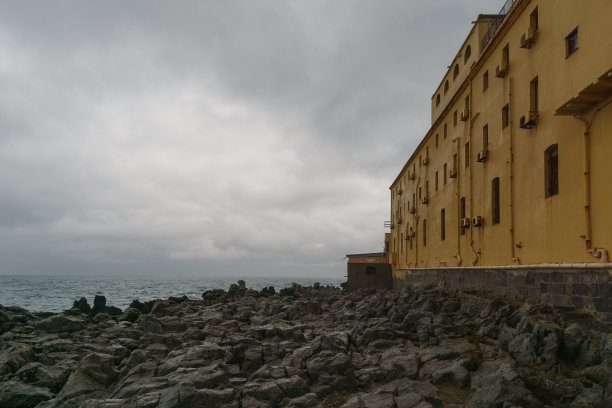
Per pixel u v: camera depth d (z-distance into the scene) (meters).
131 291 90.19
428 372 12.39
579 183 13.80
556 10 15.34
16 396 11.90
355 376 12.62
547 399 9.41
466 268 24.14
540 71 16.52
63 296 69.81
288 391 10.89
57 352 16.56
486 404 9.23
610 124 12.47
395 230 51.72
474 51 25.88
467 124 25.47
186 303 38.06
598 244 12.86
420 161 39.03
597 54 12.79
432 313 18.48
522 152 17.95
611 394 8.74
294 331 17.92
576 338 11.28
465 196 25.53
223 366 13.57
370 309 25.42
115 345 17.09
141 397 10.23
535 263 16.64
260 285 145.88
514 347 12.47
